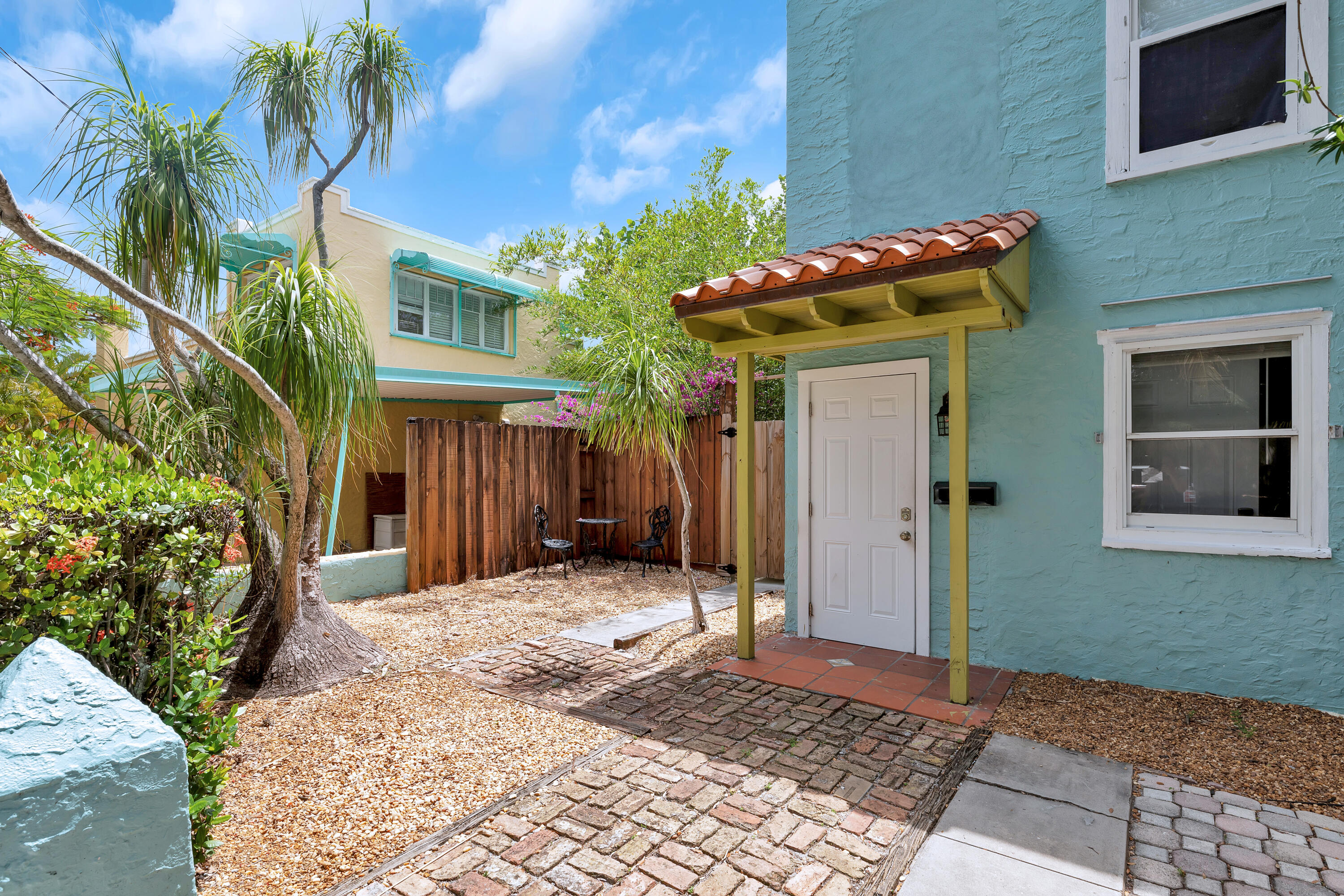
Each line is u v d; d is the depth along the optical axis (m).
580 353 6.29
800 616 5.44
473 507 7.82
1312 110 3.64
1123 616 4.17
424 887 2.25
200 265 3.98
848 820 2.69
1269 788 2.92
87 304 4.52
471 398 10.80
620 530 9.39
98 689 1.48
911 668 4.57
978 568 4.64
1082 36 4.32
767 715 3.78
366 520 10.38
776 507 7.93
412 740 3.42
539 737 3.46
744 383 4.84
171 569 2.64
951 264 3.44
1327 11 3.60
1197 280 3.95
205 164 3.96
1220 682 3.89
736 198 11.20
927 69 4.93
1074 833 2.59
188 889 1.49
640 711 3.84
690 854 2.46
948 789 2.94
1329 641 3.62
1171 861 2.41
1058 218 4.38
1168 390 4.12
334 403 4.24
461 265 12.01
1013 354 4.50
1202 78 3.97
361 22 8.22
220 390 4.29
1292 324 3.69
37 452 3.01
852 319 4.38
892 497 4.99
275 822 2.65
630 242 11.38
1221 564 3.88
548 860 2.41
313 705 3.91
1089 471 4.26
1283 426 3.79
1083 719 3.67
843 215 5.31
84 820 1.32
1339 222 3.59
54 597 2.24
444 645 5.17
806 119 5.49
